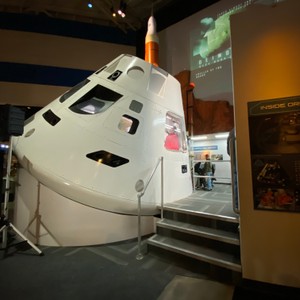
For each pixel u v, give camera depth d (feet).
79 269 9.60
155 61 19.58
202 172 20.26
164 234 11.54
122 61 15.11
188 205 12.93
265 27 8.36
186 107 27.04
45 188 12.08
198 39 27.27
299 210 7.63
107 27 32.04
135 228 13.14
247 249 8.22
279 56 8.12
